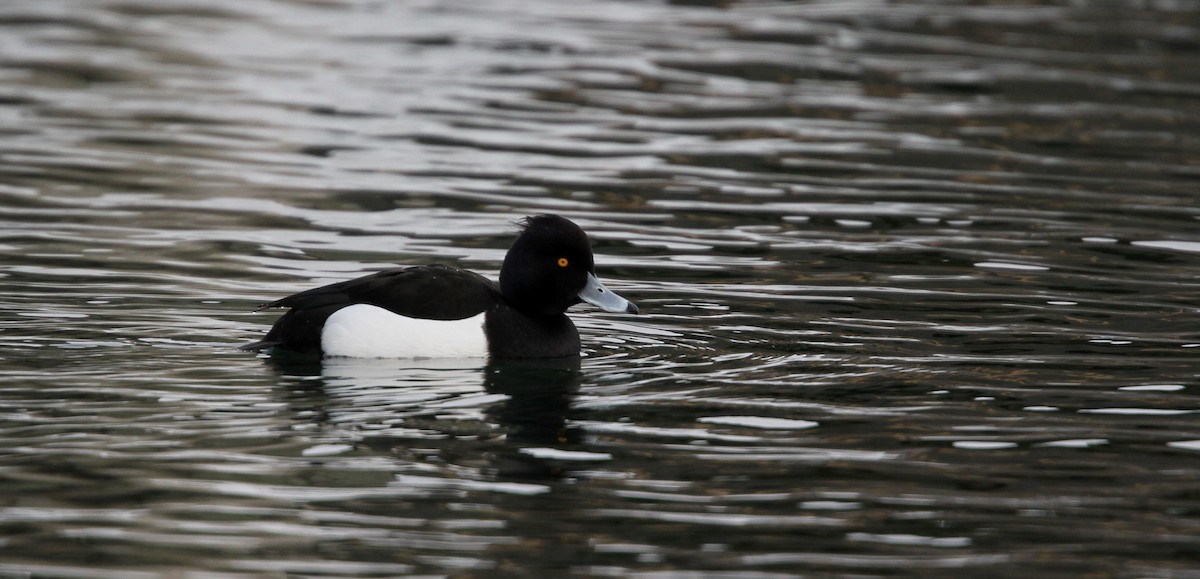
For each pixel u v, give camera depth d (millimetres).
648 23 30141
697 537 8117
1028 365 11594
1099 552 8039
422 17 30250
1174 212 17500
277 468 8969
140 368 10852
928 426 10055
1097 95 24469
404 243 15523
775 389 10867
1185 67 26891
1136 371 11445
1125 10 32906
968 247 15766
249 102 22547
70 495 8492
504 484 8820
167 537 7977
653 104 23094
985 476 9141
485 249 15359
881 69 26109
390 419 9938
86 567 7598
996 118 22766
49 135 20141
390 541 7973
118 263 14203
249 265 14391
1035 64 26812
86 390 10297
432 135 20812
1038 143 21250
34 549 7789
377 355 11328
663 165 19469
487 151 19969
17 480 8680
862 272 14695
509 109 22531
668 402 10508
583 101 23188
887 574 7699
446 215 16766
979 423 10141
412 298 11430
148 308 12602
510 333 11547
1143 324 12875
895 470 9203
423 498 8570
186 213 16484
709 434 9805
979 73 25969
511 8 31625
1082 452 9594
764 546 8016
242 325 12203
